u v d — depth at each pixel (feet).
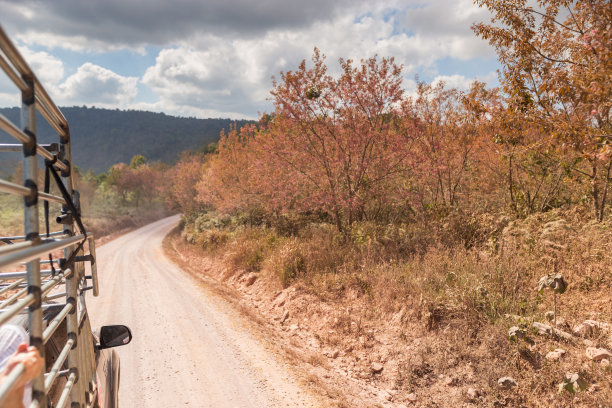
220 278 47.09
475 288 22.03
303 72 39.60
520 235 29.04
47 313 8.38
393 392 18.69
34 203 4.88
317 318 28.07
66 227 7.65
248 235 52.75
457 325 20.90
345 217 46.68
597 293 21.13
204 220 91.71
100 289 40.68
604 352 15.94
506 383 16.22
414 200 41.09
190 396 17.60
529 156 37.14
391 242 34.91
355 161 41.96
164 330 26.63
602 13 19.33
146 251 82.12
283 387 18.58
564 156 32.86
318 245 38.60
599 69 19.72
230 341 24.59
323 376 20.35
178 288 40.34
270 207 53.72
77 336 7.51
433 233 34.14
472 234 32.63
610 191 34.78
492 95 35.60
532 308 20.58
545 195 41.39
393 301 25.79
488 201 44.55
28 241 4.67
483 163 43.68
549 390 15.58
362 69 39.22
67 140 7.75
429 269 26.68
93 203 168.55
